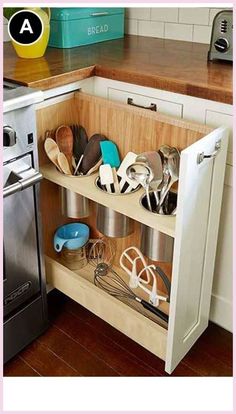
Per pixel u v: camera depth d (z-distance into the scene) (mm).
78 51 1794
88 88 1623
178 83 1375
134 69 1503
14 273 1436
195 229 1300
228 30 1528
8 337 1501
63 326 1707
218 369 1532
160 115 1406
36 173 1339
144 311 1594
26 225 1415
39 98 1298
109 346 1624
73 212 1629
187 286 1369
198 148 1149
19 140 1293
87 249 1846
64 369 1533
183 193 1159
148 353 1597
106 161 1562
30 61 1639
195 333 1554
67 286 1683
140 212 1363
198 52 1767
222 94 1290
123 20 2037
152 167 1419
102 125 1580
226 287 1592
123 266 1723
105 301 1548
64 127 1582
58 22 1788
